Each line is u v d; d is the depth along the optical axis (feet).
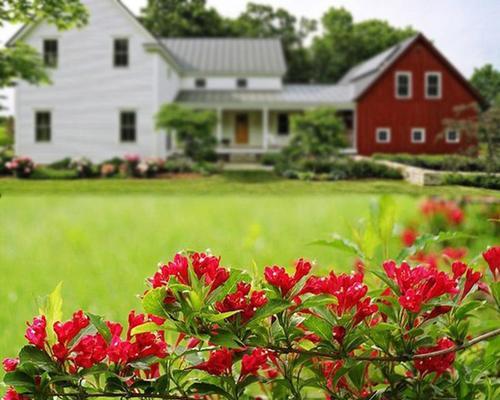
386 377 5.25
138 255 18.19
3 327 11.94
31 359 4.54
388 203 6.45
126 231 22.71
